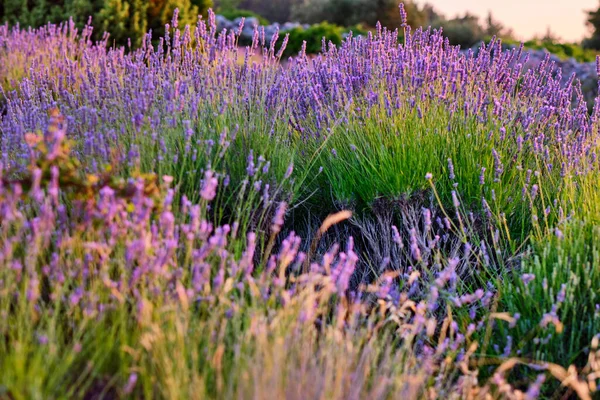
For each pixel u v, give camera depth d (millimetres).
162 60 4199
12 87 5906
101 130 3396
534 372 2635
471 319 2945
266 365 2074
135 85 3693
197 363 2195
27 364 2084
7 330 2221
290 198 3402
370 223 3670
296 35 17234
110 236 2549
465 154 3699
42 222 2172
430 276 3002
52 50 6535
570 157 3623
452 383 2670
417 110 3912
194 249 2613
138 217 2359
